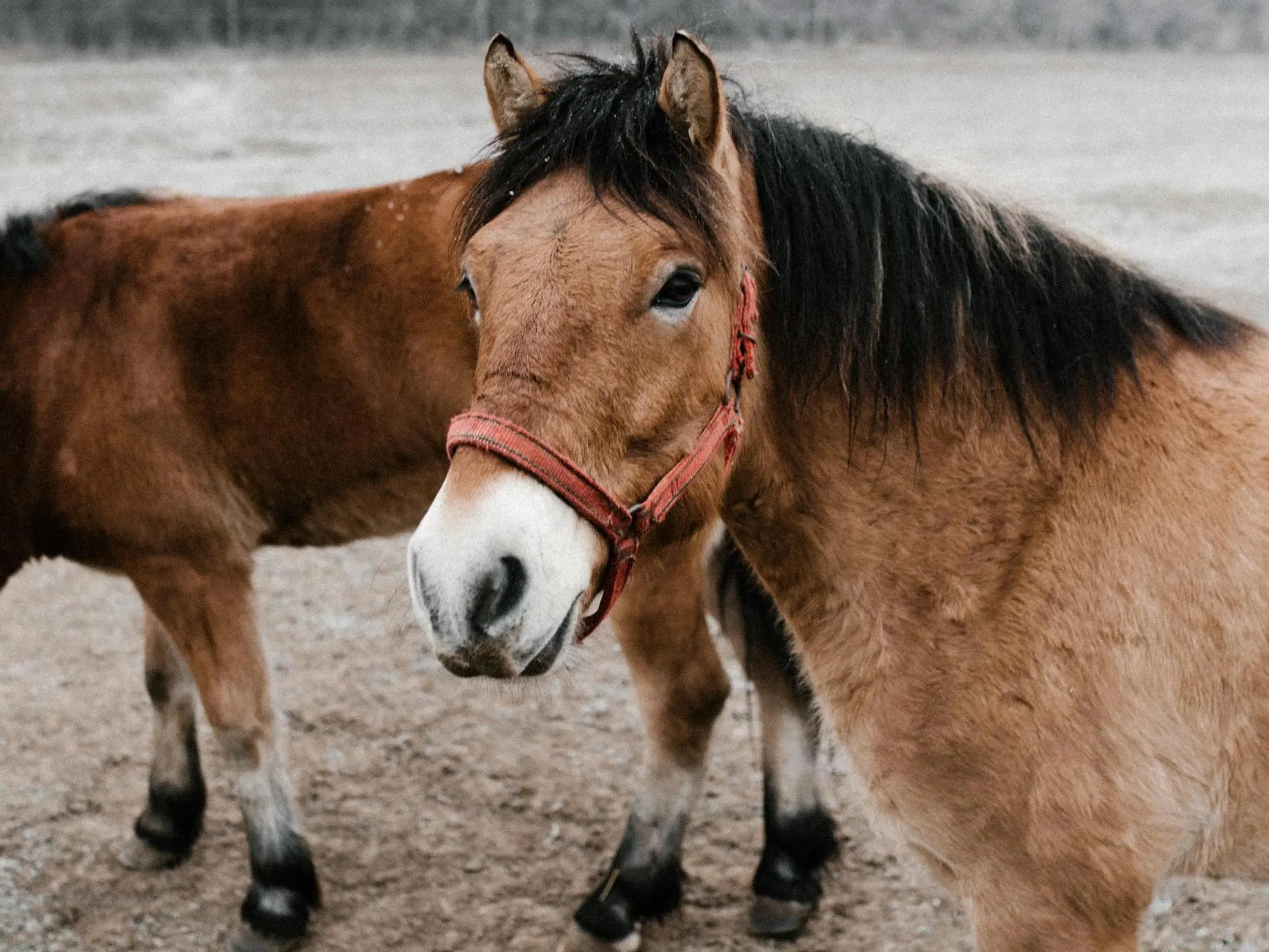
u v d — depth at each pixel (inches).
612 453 73.6
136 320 127.7
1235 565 78.8
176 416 127.3
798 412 86.6
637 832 130.6
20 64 708.7
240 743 129.6
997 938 83.5
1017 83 843.4
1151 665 78.9
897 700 84.7
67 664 187.8
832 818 133.7
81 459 126.1
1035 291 84.7
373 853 144.5
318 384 127.3
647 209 73.6
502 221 75.9
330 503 133.6
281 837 131.5
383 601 205.3
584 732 167.0
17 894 139.3
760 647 129.5
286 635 194.2
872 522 86.0
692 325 75.1
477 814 150.9
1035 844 80.4
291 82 684.1
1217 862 83.7
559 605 71.5
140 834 143.6
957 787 83.2
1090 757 78.9
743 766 158.7
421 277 123.6
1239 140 609.3
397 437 128.3
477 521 70.6
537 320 72.5
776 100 95.0
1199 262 376.5
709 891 136.9
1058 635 80.1
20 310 129.4
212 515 129.0
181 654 131.9
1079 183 493.4
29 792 156.7
